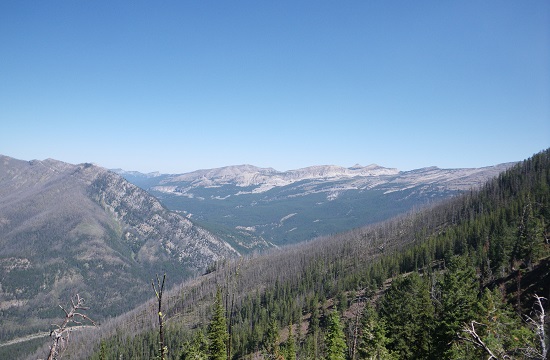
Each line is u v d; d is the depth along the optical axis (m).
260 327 133.12
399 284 74.56
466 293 49.03
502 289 91.69
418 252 163.38
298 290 187.88
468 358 38.06
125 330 188.88
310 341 108.12
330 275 199.25
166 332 151.50
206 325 158.38
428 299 55.34
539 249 97.00
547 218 122.44
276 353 91.25
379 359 49.25
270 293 185.12
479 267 114.25
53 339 14.30
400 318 58.09
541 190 155.25
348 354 66.81
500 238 107.75
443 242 158.62
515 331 33.59
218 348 59.94
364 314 77.75
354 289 162.50
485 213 182.12
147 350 148.00
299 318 139.00
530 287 86.06
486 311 43.31
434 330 48.50
